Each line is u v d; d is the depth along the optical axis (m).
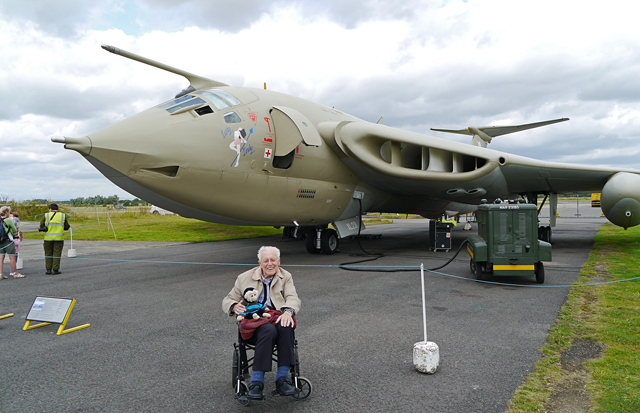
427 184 12.27
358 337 4.95
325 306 6.51
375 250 14.18
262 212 10.19
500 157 11.15
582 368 3.89
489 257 7.86
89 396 3.47
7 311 6.61
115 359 4.34
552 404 3.20
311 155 10.82
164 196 8.41
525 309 6.11
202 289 7.99
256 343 3.13
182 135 8.34
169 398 3.42
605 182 12.88
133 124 8.05
